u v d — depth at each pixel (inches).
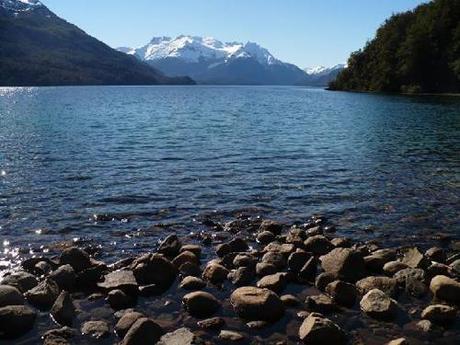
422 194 896.9
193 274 513.3
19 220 717.3
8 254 583.5
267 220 703.1
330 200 850.1
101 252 593.9
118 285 464.4
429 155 1318.9
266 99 5201.8
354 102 4153.5
